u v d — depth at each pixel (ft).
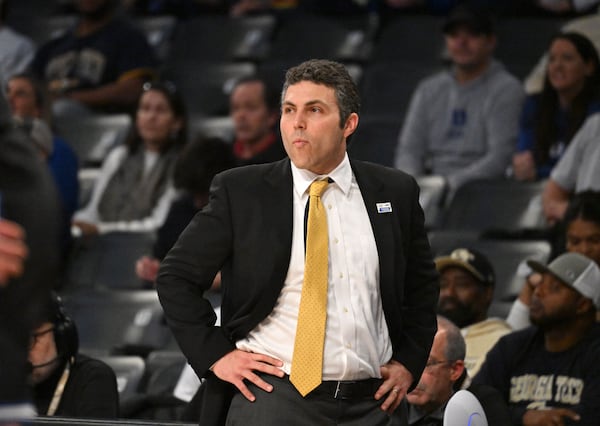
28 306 19.39
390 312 29.63
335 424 28.71
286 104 29.50
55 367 37.27
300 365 28.50
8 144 19.74
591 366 39.60
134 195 64.75
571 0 75.10
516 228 57.36
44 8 93.71
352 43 77.41
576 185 54.44
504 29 73.72
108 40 76.02
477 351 44.32
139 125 65.46
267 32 80.23
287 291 29.17
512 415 39.60
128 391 46.83
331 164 29.71
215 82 76.33
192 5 87.40
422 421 38.34
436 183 60.49
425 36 76.28
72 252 61.16
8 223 19.08
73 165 62.54
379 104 72.33
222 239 29.40
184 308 29.14
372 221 29.71
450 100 64.34
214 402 29.40
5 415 19.15
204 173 54.75
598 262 45.88
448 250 54.44
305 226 29.37
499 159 62.54
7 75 79.30
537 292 40.57
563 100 59.26
